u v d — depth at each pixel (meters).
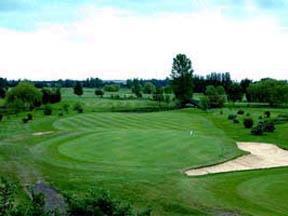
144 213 16.36
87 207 15.38
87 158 46.84
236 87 164.50
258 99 163.00
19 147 51.00
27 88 143.38
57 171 39.28
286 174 41.09
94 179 35.03
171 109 136.62
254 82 182.50
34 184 33.16
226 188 34.56
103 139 58.56
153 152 51.34
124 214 15.65
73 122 88.19
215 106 141.25
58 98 159.88
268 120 93.56
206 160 48.69
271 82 157.12
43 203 14.86
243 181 37.53
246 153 55.16
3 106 139.88
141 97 191.75
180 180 36.16
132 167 43.16
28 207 14.28
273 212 28.53
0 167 39.16
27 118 98.44
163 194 30.89
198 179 37.69
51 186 32.50
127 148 53.09
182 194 31.23
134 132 65.75
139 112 121.94
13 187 15.16
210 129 83.56
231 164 48.88
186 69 156.12
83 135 62.31
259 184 36.47
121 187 32.28
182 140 59.44
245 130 82.38
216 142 59.94
